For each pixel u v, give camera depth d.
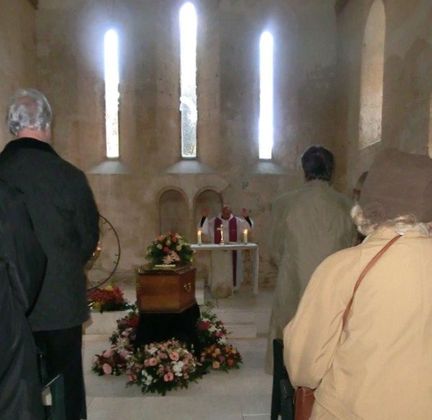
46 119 1.86
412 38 5.24
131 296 7.85
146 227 8.92
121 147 9.09
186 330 4.59
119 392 4.18
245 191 8.95
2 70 6.94
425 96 4.88
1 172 1.74
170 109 9.07
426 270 0.97
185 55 9.12
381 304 0.96
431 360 0.95
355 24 7.48
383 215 1.03
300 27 8.75
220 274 7.11
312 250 2.86
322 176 2.96
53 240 1.76
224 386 4.25
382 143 6.21
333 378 1.03
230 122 8.92
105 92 9.07
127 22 8.75
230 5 8.81
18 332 1.14
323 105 8.77
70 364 1.90
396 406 0.94
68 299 1.81
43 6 8.52
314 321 1.07
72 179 1.83
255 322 6.31
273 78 9.02
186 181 8.92
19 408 1.12
